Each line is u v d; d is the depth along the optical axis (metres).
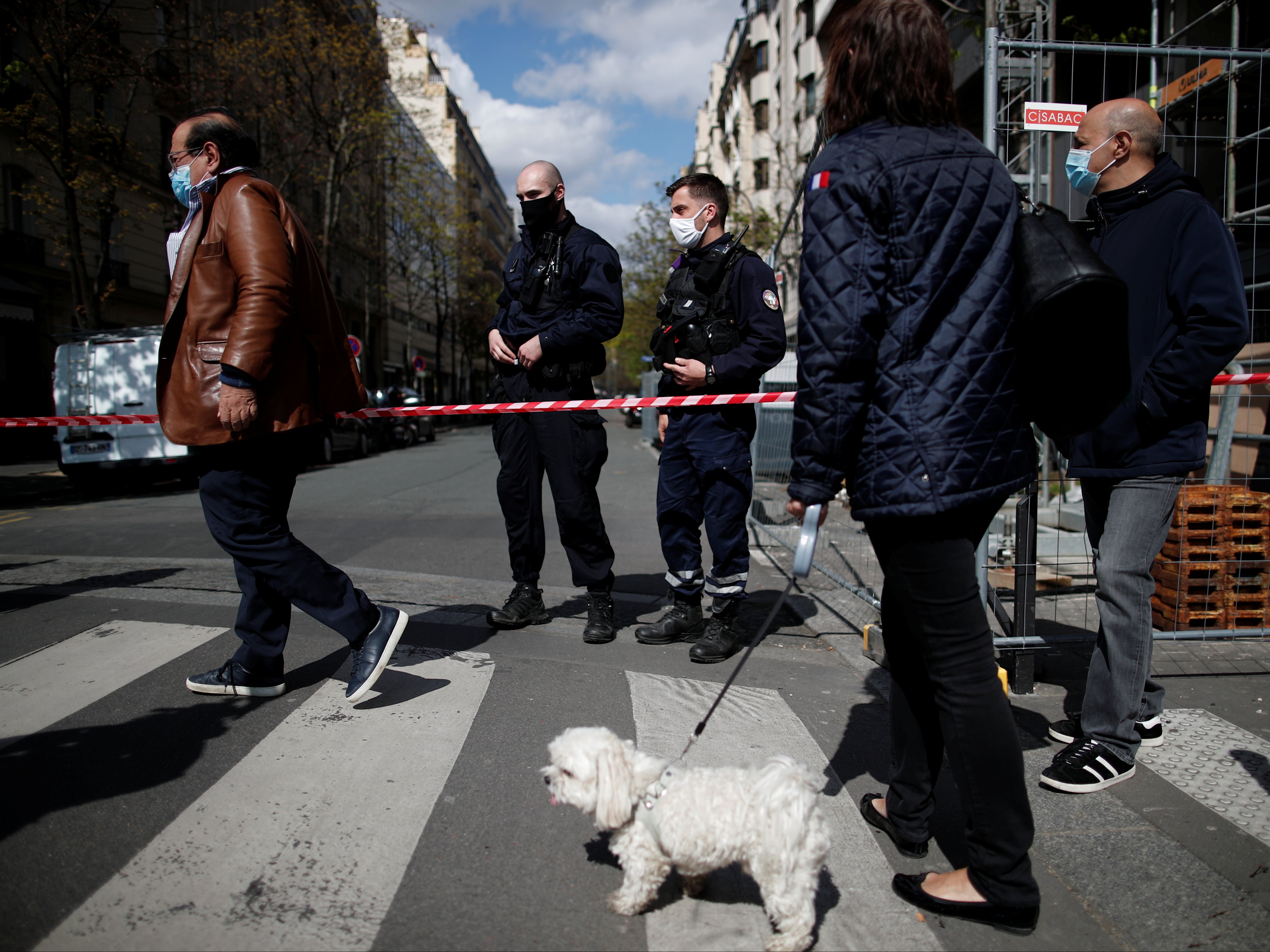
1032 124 3.42
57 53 14.06
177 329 2.65
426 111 34.62
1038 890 1.76
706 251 3.67
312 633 3.73
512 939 1.70
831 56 1.92
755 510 7.56
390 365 45.06
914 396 1.68
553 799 2.16
